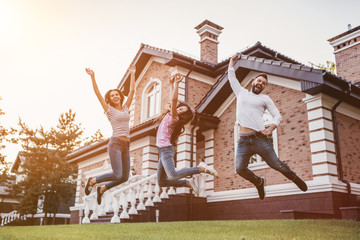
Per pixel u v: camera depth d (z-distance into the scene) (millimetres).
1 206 32938
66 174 23734
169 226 6973
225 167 12266
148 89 16828
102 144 16953
